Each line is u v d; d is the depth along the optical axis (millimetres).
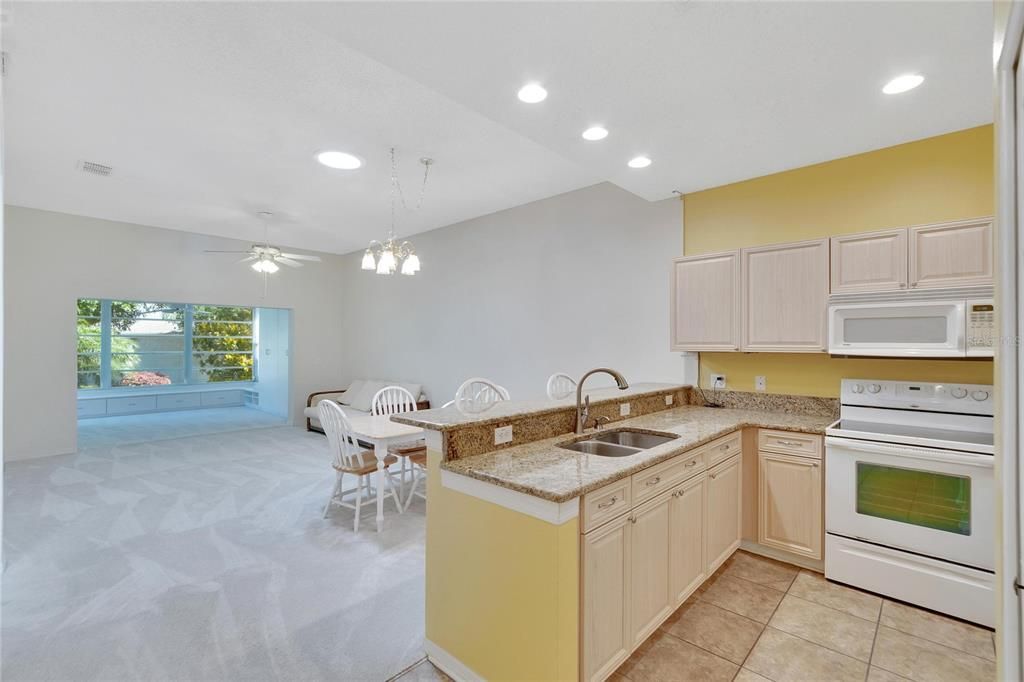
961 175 2652
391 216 5520
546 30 1773
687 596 2291
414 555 2967
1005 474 917
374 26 1743
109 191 4582
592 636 1668
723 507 2680
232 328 10227
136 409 8898
